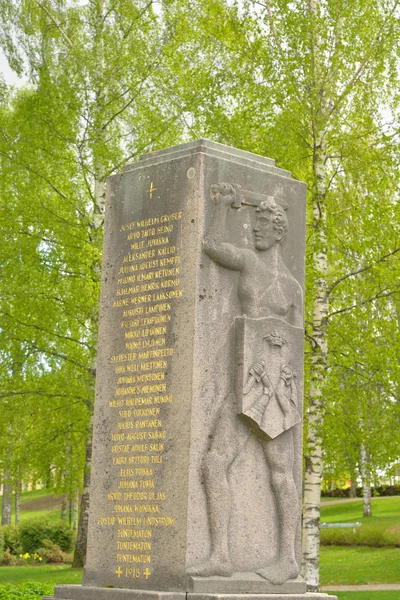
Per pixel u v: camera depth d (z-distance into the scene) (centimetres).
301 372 824
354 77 1644
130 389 815
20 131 1923
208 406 770
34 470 2550
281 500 788
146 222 842
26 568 2470
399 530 2888
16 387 1981
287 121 1581
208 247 794
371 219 1627
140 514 780
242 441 781
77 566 2200
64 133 1898
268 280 822
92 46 1989
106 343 848
